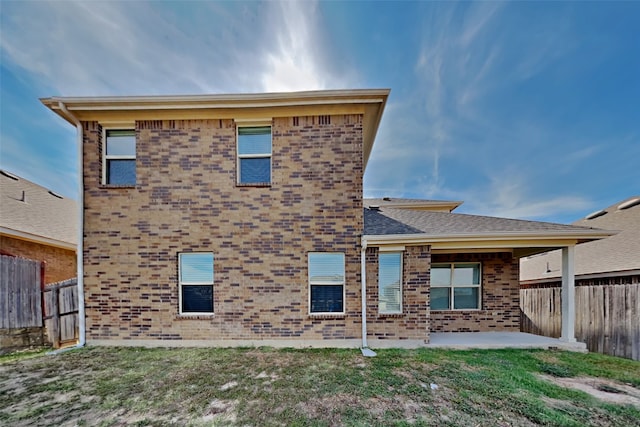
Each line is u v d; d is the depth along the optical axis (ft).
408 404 14.62
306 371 18.85
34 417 13.67
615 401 15.17
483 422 13.09
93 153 26.45
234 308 25.52
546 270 40.37
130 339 25.39
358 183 26.21
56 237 34.60
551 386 16.84
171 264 25.82
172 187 26.43
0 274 24.30
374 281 25.43
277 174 26.40
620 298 23.61
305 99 25.44
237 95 25.12
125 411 14.15
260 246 25.96
